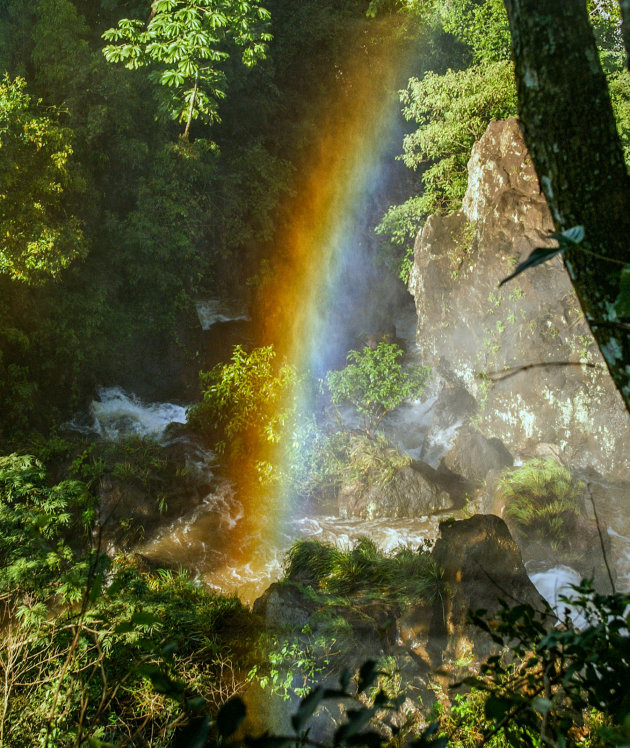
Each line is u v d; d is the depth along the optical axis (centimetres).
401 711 618
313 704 125
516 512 1142
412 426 1730
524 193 1541
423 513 1349
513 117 1581
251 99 2308
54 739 483
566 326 1452
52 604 666
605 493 1273
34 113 1670
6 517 678
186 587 946
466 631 757
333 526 1320
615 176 201
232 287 2302
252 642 775
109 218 1806
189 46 1534
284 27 2494
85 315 1709
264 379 1523
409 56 2492
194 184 2084
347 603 819
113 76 1719
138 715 551
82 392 1739
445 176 2008
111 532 1180
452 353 1639
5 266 1405
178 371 1916
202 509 1309
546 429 1467
